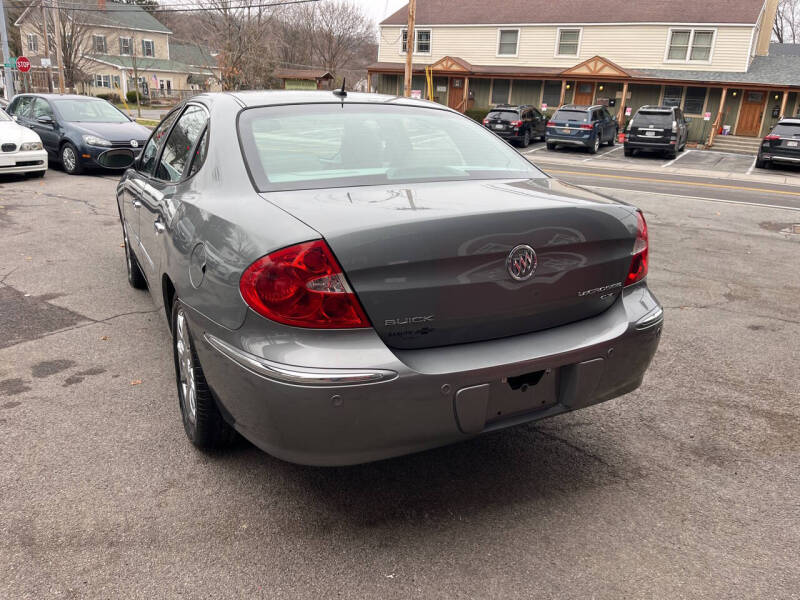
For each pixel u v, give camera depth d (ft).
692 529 8.12
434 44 114.52
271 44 148.66
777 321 16.39
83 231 24.64
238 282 7.15
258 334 7.05
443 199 7.80
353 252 6.70
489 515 8.33
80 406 11.07
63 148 40.11
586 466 9.59
